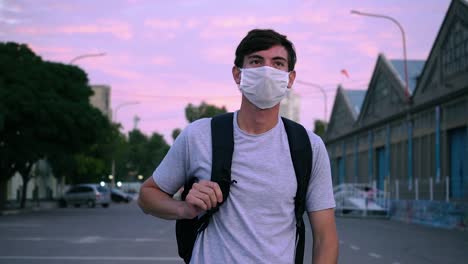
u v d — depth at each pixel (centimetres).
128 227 2488
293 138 298
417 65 5238
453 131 3709
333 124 7200
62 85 4153
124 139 9094
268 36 304
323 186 305
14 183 6209
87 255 1444
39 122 3925
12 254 1458
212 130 300
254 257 283
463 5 3447
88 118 4147
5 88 3841
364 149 5816
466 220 2636
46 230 2291
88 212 4144
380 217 3888
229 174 290
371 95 5506
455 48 3609
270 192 289
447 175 3712
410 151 4381
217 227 293
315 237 306
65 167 4994
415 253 1570
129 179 12256
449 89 3659
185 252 302
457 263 1365
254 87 291
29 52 4153
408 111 4331
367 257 1458
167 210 299
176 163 309
